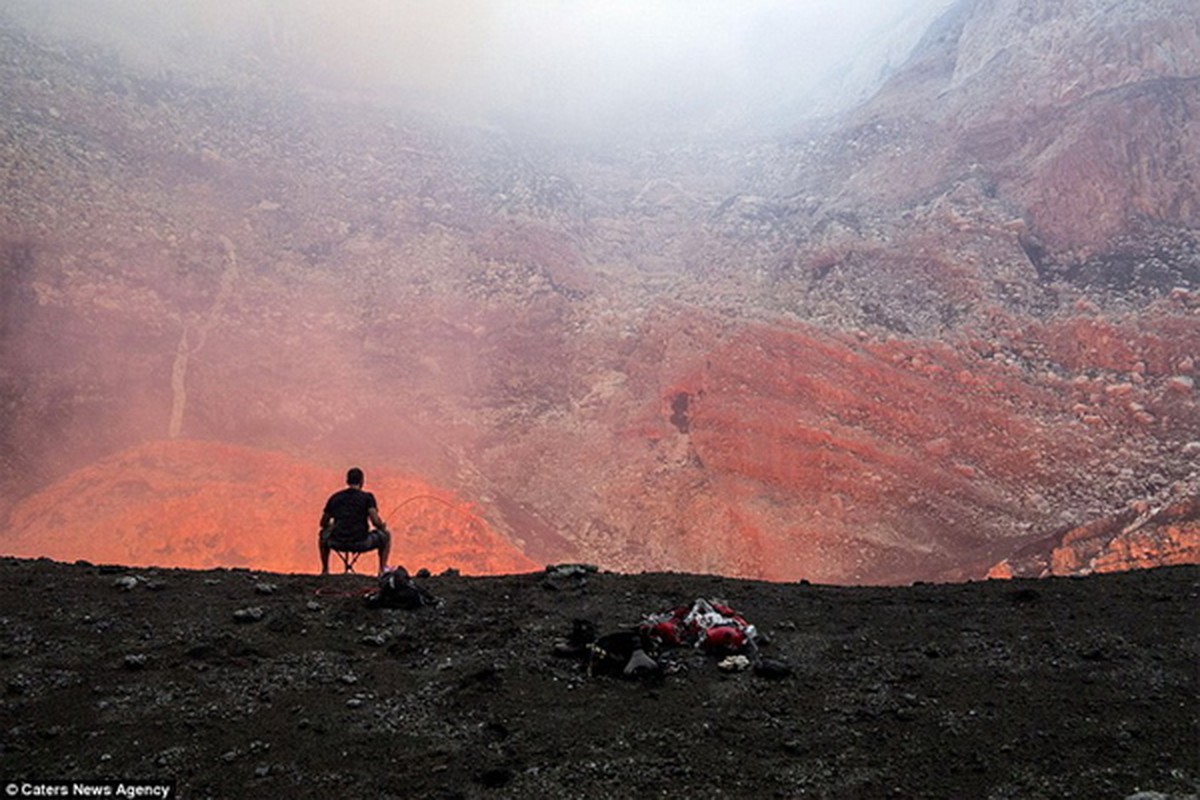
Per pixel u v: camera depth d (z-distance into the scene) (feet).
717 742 17.78
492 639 23.24
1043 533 108.58
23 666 20.18
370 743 17.58
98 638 22.04
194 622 23.57
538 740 17.80
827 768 16.70
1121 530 103.35
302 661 21.36
